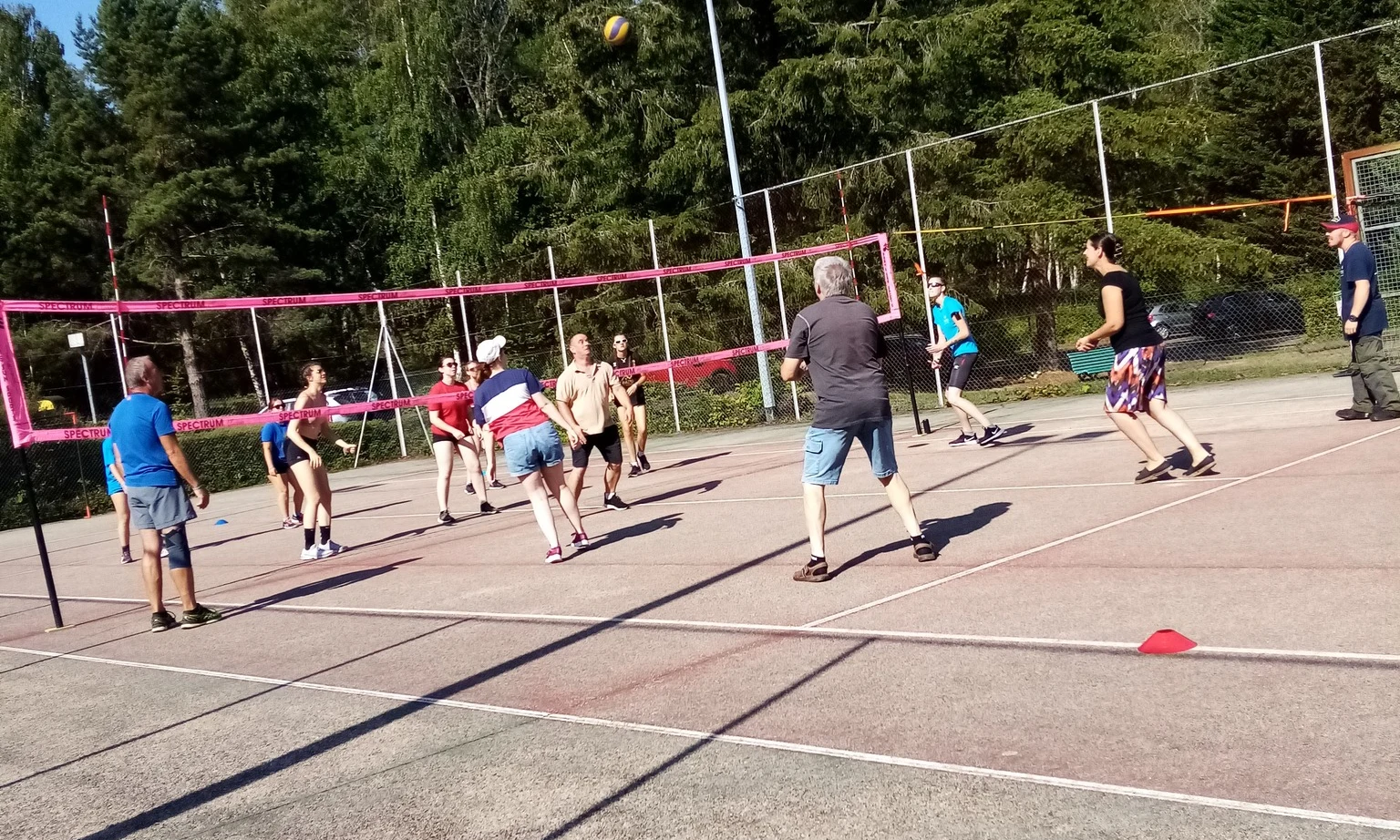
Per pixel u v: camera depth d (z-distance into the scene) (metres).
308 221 40.84
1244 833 3.06
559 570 8.38
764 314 23.05
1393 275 14.34
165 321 36.06
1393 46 24.45
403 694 5.54
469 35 37.88
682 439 19.59
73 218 37.62
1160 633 4.72
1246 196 26.25
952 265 23.09
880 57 25.84
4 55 48.06
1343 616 4.82
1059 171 22.39
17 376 9.02
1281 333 19.02
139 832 4.09
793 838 3.36
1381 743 3.54
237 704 5.76
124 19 38.16
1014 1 26.69
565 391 11.05
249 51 41.69
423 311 29.81
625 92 28.80
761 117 26.34
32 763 5.15
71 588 11.43
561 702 5.07
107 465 13.08
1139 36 29.56
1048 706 4.21
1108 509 7.75
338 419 26.97
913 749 3.96
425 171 36.09
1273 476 8.05
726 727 4.44
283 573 10.37
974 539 7.37
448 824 3.81
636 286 25.16
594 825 3.64
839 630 5.64
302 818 4.03
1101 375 18.81
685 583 7.27
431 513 13.94
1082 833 3.17
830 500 9.84
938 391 17.56
